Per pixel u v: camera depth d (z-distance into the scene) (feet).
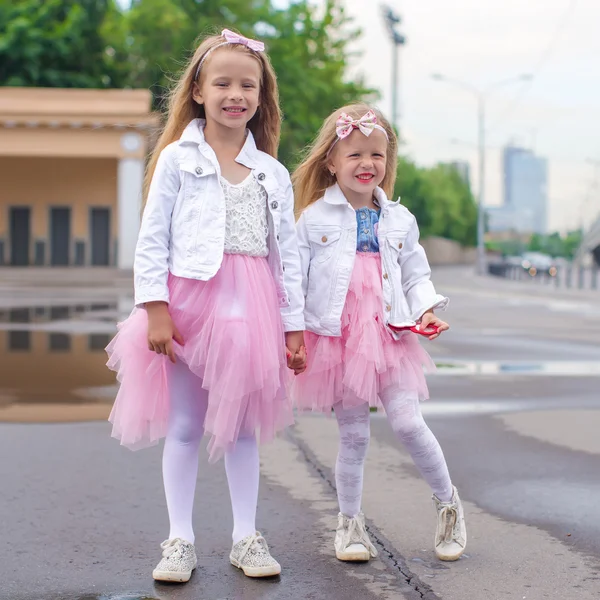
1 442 16.62
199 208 10.25
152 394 10.47
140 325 10.45
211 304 10.10
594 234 180.75
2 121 96.68
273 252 10.62
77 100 97.25
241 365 9.89
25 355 29.84
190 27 116.67
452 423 18.83
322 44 127.75
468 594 9.50
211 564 10.42
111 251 110.52
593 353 32.17
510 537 11.46
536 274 148.77
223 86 10.46
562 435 17.67
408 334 11.24
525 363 29.12
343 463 10.93
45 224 110.22
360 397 10.59
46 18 122.93
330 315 10.94
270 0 120.06
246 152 10.66
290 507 12.67
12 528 11.64
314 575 10.07
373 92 129.49
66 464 15.01
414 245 11.56
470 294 82.94
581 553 10.84
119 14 127.44
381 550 10.94
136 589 9.61
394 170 12.04
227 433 9.91
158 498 13.08
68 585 9.71
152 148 12.01
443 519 10.67
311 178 11.78
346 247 11.16
